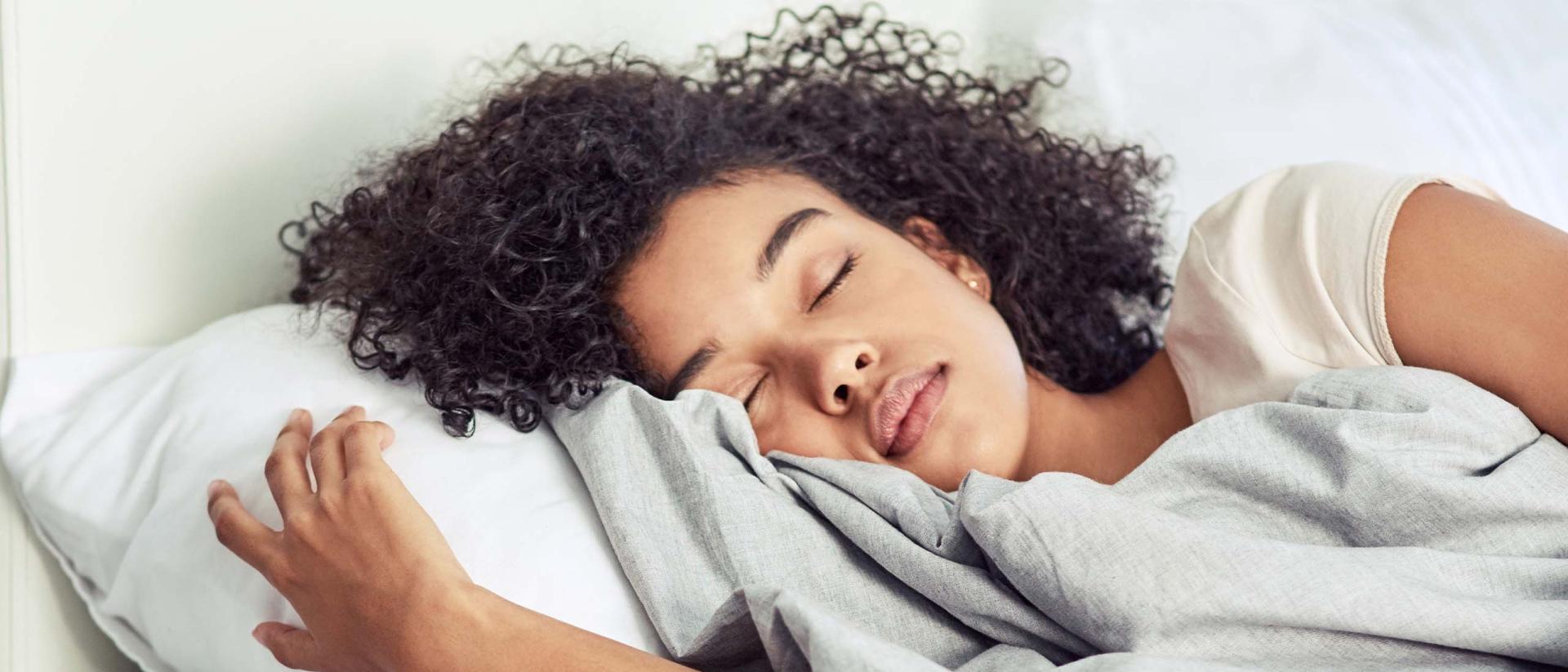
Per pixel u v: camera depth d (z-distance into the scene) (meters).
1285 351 0.86
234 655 0.83
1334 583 0.63
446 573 0.71
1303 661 0.64
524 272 0.93
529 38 1.28
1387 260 0.83
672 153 0.99
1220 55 1.33
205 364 0.96
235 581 0.82
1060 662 0.69
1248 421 0.77
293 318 1.01
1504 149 1.20
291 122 1.14
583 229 0.92
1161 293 1.23
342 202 1.10
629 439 0.83
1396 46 1.27
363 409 0.87
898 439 0.85
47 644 0.99
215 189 1.11
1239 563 0.64
